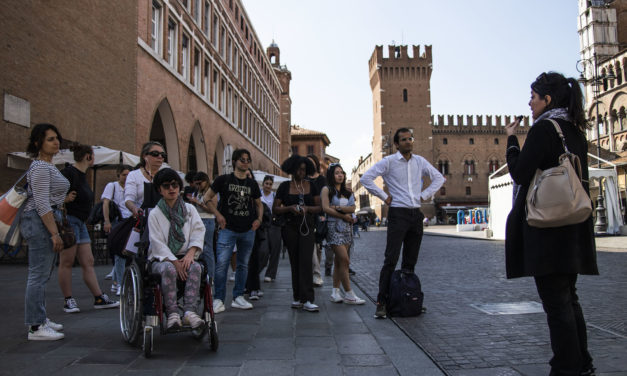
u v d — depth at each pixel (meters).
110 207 7.13
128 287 4.27
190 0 24.59
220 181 5.82
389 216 5.50
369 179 5.51
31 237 4.30
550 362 3.00
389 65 75.88
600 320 4.95
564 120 3.06
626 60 47.78
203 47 26.53
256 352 3.92
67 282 5.58
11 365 3.52
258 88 45.25
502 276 9.11
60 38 13.48
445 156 81.19
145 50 18.86
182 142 23.00
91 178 15.48
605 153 41.06
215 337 3.93
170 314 3.99
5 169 11.27
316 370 3.43
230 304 6.36
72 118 14.05
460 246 19.00
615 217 22.41
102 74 15.78
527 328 4.69
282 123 64.31
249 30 40.44
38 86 12.48
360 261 13.16
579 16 57.59
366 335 4.50
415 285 5.40
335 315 5.52
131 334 3.99
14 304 5.97
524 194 3.09
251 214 5.95
